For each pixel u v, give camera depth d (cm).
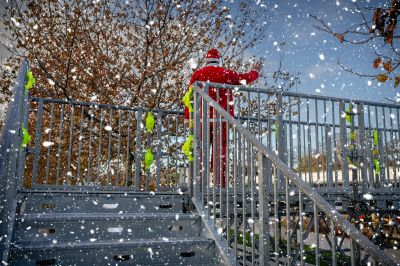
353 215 518
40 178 1096
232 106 557
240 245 683
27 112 448
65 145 1038
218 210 446
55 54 1116
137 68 1154
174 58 1198
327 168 521
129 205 420
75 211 399
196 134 441
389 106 587
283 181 491
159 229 371
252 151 315
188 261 333
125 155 1010
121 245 311
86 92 1094
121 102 1115
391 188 568
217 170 504
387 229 593
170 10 1200
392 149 587
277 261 276
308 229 516
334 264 215
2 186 249
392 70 279
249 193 456
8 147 255
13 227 316
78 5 1109
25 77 379
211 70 562
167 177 555
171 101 1139
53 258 293
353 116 551
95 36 1164
